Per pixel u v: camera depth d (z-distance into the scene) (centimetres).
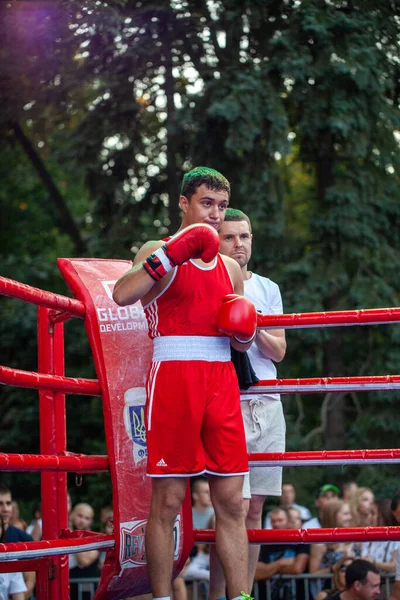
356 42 1147
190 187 349
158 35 1206
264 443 442
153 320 337
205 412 330
